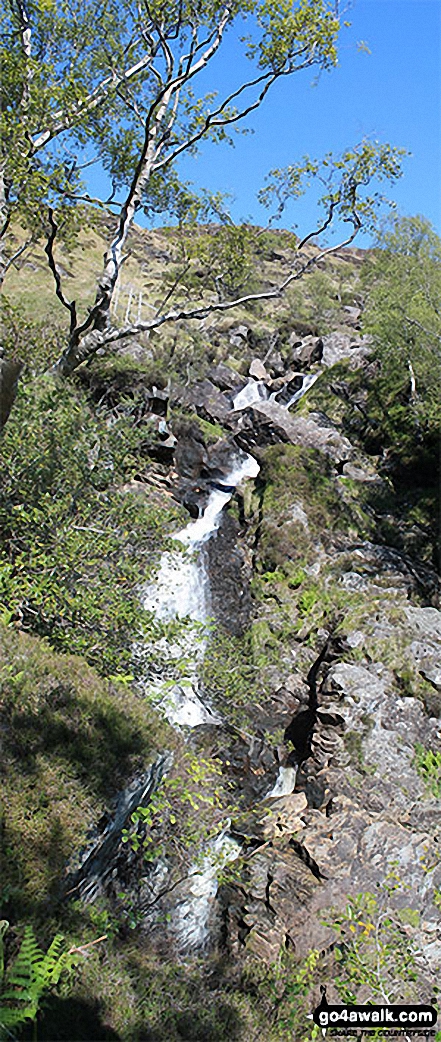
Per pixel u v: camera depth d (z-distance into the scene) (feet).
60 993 16.01
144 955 21.54
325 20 45.52
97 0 49.83
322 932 28.60
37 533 31.32
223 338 172.96
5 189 45.27
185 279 61.21
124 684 27.78
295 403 121.90
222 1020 19.92
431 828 37.40
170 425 87.92
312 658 55.36
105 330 48.88
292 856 32.68
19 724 20.94
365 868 31.71
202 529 75.46
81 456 34.55
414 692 45.93
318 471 76.43
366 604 56.18
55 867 17.78
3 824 17.63
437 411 93.50
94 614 29.04
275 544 67.97
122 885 23.65
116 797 20.65
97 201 49.37
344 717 42.80
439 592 65.26
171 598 62.23
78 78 48.57
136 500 36.96
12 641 25.27
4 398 16.97
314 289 223.30
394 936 27.37
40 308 119.34
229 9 46.37
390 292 104.68
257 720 48.75
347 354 151.84
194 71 47.32
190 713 47.44
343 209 52.13
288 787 45.73
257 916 29.37
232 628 62.64
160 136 51.55
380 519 79.36
